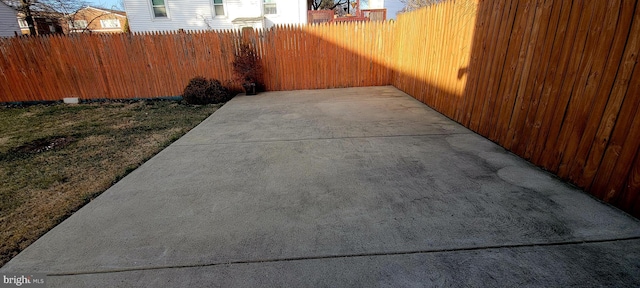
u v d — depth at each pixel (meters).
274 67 7.68
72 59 7.09
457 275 1.55
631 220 1.95
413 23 6.21
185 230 2.03
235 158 3.31
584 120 2.31
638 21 1.86
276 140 3.87
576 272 1.54
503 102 3.36
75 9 13.00
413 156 3.18
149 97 7.54
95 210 2.35
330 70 7.79
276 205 2.30
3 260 1.82
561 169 2.58
